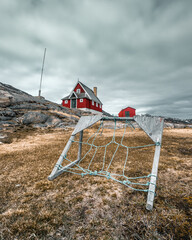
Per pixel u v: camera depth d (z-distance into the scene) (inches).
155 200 105.7
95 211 95.0
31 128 572.4
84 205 102.3
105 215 90.6
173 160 218.4
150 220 84.0
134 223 82.1
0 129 479.8
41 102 944.3
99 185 134.3
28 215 90.8
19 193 120.0
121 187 130.3
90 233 75.5
